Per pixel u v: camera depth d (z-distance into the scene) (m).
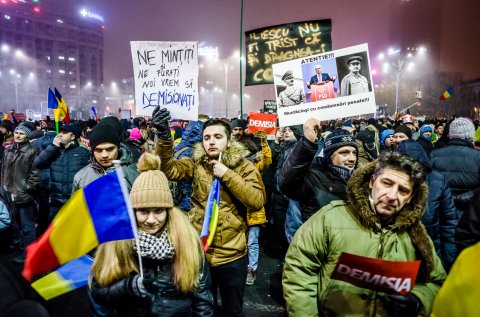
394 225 1.95
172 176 3.23
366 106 3.30
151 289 2.05
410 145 3.46
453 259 3.42
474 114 51.31
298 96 3.45
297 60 3.44
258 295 4.61
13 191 5.55
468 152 4.22
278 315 4.12
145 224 2.15
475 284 1.31
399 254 1.96
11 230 4.51
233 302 3.03
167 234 2.16
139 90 4.25
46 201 5.91
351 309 1.98
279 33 4.84
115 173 1.99
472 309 1.30
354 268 1.78
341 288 2.00
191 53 4.04
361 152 5.07
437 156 4.49
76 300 4.23
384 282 1.76
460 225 2.34
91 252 2.68
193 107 4.06
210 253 3.01
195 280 2.16
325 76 3.38
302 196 2.96
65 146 5.12
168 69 4.13
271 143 7.33
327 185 2.90
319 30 4.72
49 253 1.90
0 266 1.24
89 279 2.12
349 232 2.01
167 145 3.16
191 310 2.35
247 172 3.12
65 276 2.10
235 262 3.02
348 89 3.33
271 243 6.57
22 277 1.28
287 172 2.68
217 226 2.99
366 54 3.28
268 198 7.05
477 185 4.15
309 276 2.10
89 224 1.96
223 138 3.10
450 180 4.29
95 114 15.45
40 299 1.30
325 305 2.04
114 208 1.98
